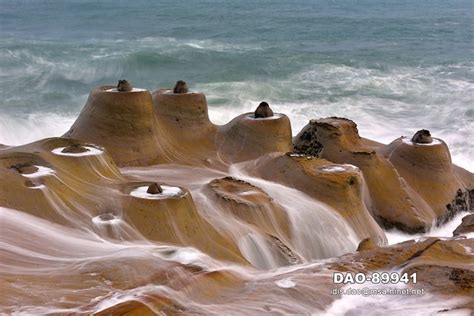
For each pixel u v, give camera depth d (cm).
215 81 2678
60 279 513
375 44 4291
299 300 512
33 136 1795
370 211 1003
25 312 439
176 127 1130
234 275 598
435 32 5184
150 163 1015
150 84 2695
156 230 707
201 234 738
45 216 688
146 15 6225
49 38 3925
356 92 2469
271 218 834
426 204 1054
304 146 1136
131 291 486
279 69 3020
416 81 2727
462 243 686
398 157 1123
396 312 489
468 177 1228
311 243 842
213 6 8262
